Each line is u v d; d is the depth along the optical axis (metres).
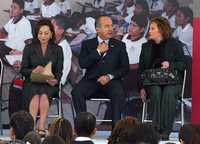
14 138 8.15
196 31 14.98
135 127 6.55
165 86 13.05
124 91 13.95
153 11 15.15
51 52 13.45
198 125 7.22
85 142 8.08
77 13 15.12
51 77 13.00
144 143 6.36
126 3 15.16
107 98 13.61
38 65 13.34
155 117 12.87
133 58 15.06
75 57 15.07
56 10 15.12
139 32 15.12
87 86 13.48
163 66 13.06
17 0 15.13
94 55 13.52
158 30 13.31
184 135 7.16
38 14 15.16
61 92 14.67
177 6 15.08
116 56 13.66
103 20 13.75
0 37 15.13
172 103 12.84
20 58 15.12
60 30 15.11
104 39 13.80
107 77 13.34
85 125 8.29
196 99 14.78
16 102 14.89
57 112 14.79
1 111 14.98
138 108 14.86
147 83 13.06
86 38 15.10
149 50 13.41
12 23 15.16
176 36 15.05
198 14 15.05
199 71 14.84
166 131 12.86
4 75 15.05
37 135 7.55
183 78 13.45
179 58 13.33
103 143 12.59
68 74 15.05
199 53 14.88
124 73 13.60
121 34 15.16
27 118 8.13
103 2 15.13
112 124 13.12
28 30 15.16
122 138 6.58
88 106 15.06
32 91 12.98
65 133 7.94
